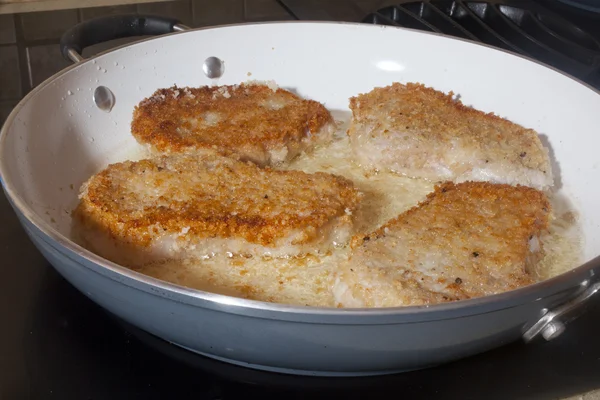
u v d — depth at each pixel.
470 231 0.45
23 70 0.62
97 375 0.40
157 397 0.40
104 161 0.53
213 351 0.40
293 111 0.55
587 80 0.57
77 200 0.50
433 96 0.56
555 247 0.48
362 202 0.51
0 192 0.50
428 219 0.46
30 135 0.48
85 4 0.73
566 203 0.51
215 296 0.36
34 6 0.72
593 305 0.44
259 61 0.58
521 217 0.46
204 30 0.56
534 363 0.41
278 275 0.46
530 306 0.38
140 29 0.57
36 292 0.44
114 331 0.43
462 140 0.52
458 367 0.41
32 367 0.40
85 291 0.41
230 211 0.47
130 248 0.46
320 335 0.37
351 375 0.41
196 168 0.49
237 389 0.40
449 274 0.43
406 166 0.53
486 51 0.56
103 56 0.54
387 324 0.36
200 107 0.55
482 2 0.65
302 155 0.55
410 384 0.41
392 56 0.58
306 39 0.58
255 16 0.70
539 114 0.54
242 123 0.54
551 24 0.63
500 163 0.51
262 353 0.39
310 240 0.46
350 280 0.43
